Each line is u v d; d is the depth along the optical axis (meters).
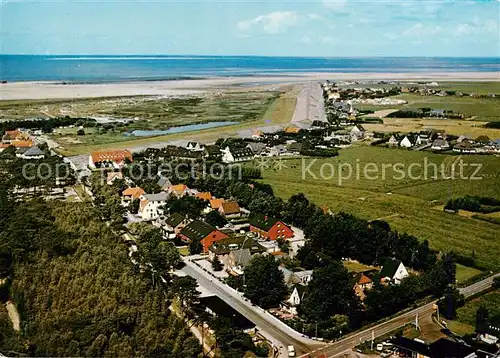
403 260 170.25
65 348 118.00
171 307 141.25
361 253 173.75
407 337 128.12
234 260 168.00
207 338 126.50
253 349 121.00
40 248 169.12
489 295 150.38
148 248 174.38
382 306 138.75
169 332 124.81
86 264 157.38
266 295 145.88
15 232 176.62
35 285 148.25
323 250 180.25
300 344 125.81
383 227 197.25
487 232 199.38
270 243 191.88
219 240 185.12
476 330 128.75
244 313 141.12
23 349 120.75
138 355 115.69
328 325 132.50
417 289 149.12
